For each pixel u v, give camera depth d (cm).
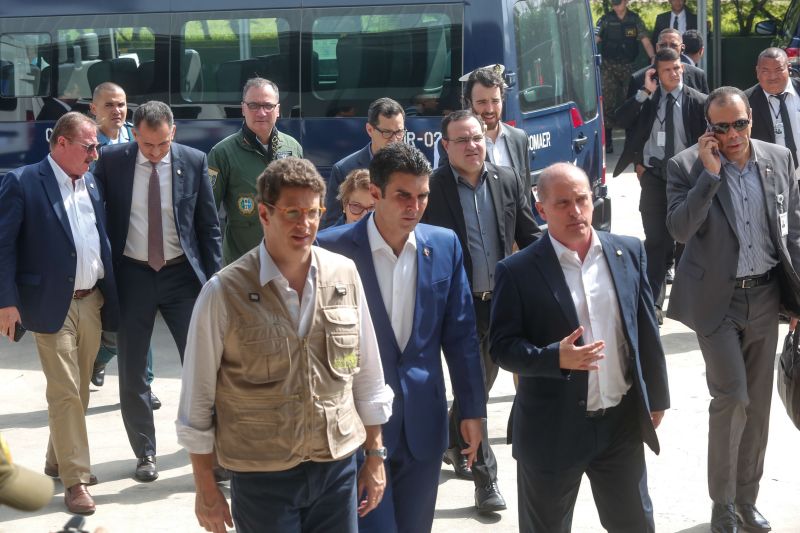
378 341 414
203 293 348
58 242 568
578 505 570
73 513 568
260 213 351
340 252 418
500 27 896
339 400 357
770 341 519
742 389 506
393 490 421
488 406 725
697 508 559
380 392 378
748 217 510
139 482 614
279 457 346
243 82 967
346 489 361
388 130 620
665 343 860
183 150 621
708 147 498
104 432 702
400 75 925
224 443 351
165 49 982
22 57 1015
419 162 406
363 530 403
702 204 498
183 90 984
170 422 716
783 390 505
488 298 568
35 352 901
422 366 417
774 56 823
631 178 1638
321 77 945
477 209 564
